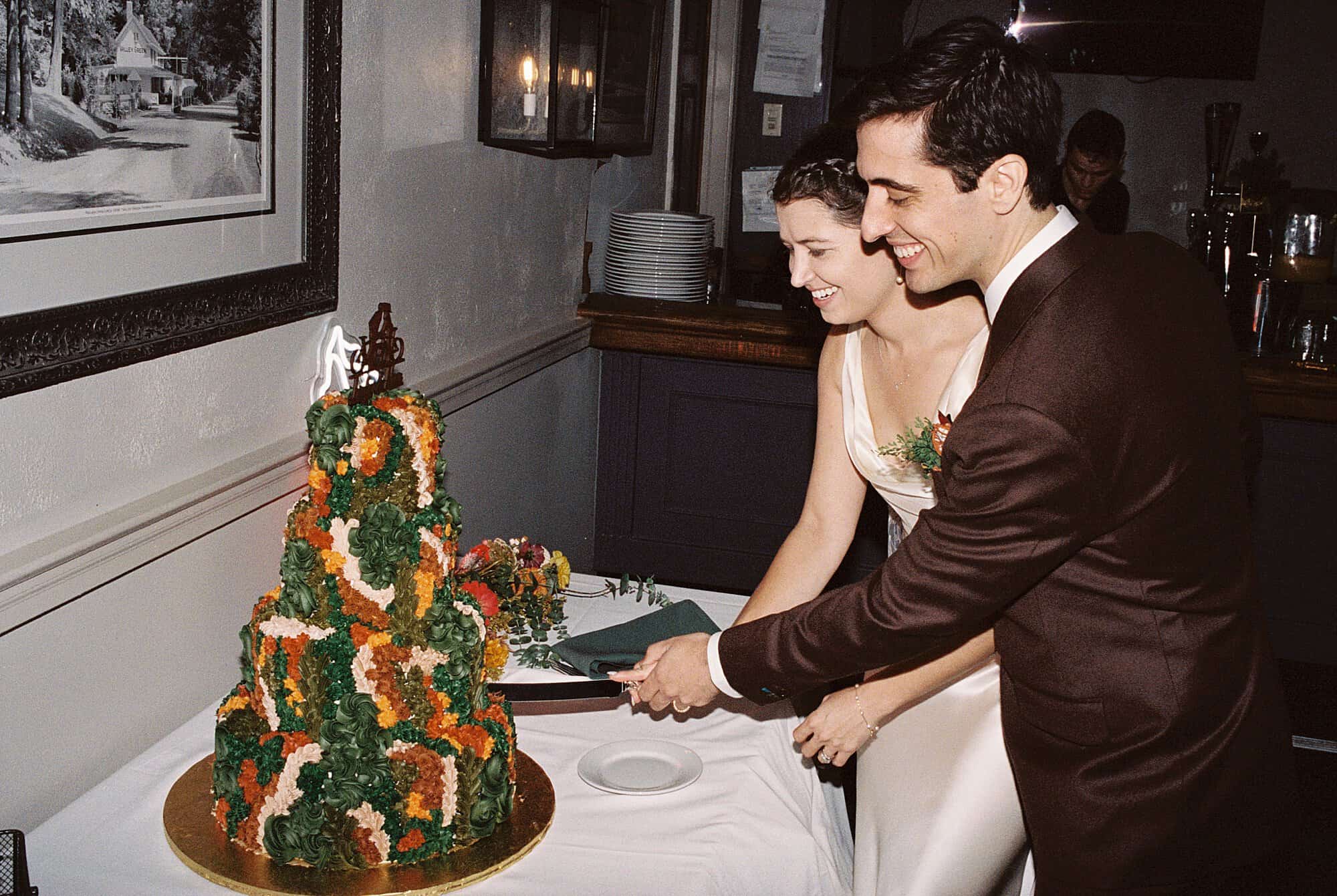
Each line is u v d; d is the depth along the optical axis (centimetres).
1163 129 543
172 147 148
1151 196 550
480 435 288
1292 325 360
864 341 176
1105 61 536
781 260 444
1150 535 121
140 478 153
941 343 163
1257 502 364
